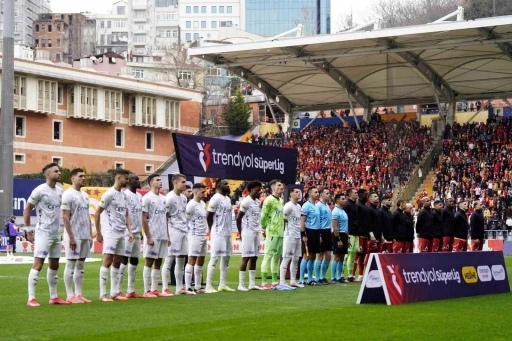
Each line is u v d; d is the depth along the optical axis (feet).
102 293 53.98
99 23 562.66
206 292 61.46
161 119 246.27
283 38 156.66
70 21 538.88
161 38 551.18
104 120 228.63
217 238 61.82
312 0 521.24
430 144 180.86
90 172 226.58
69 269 51.80
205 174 69.82
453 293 55.52
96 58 301.02
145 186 204.23
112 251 53.72
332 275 73.05
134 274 56.54
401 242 81.35
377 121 192.44
